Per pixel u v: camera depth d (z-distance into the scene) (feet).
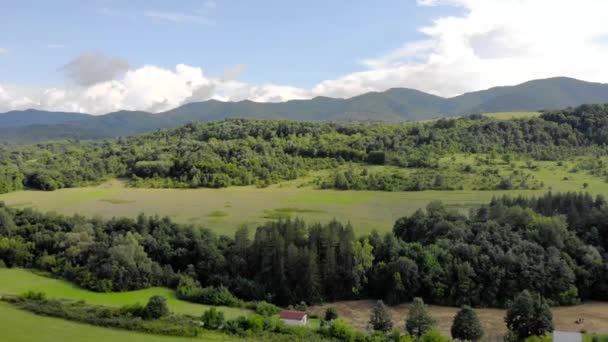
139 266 357.82
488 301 328.29
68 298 318.24
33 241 411.13
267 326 266.16
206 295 330.34
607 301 333.01
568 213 400.06
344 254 356.38
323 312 323.37
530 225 376.48
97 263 359.46
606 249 367.04
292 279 347.15
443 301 332.60
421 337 242.37
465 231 379.55
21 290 333.01
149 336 248.73
